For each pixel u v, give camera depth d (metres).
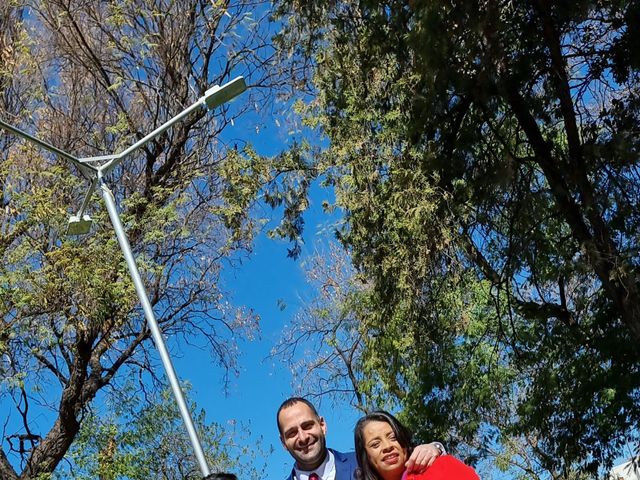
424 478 4.18
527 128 12.05
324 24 14.10
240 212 16.70
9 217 18.48
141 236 20.17
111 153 21.47
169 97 21.75
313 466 4.82
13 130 10.25
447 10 10.84
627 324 11.71
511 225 12.49
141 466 21.66
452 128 12.38
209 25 21.50
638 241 11.88
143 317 20.52
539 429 15.81
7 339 17.72
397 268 13.77
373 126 14.48
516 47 11.63
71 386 19.86
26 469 19.58
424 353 14.82
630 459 16.28
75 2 21.27
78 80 21.39
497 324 16.23
